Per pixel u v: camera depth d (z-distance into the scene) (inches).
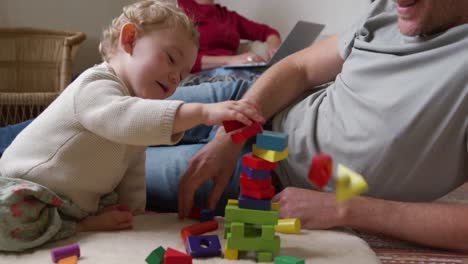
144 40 38.1
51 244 32.7
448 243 34.7
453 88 33.8
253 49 102.7
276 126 45.6
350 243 33.7
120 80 37.5
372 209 35.4
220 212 43.0
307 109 43.8
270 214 30.2
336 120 40.2
